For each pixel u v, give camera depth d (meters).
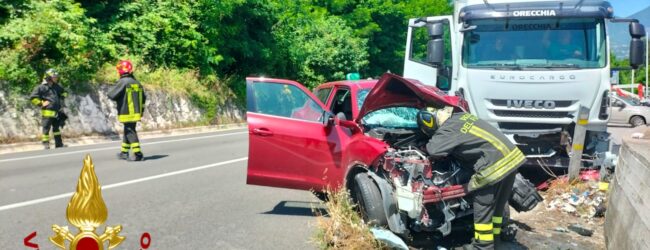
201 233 5.25
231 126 21.53
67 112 14.22
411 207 4.57
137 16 19.62
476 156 4.56
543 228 5.81
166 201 6.56
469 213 5.04
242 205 6.47
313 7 32.25
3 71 12.77
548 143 8.18
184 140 14.59
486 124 4.62
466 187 4.70
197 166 9.32
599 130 8.14
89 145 13.12
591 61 8.27
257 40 24.33
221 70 22.95
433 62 8.67
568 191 7.05
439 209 4.82
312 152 5.90
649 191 4.08
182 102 18.97
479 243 4.53
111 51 17.03
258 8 23.08
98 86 15.50
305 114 6.09
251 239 5.09
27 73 13.33
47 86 12.28
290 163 5.93
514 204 5.23
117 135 15.42
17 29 13.63
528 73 8.25
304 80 28.00
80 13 15.67
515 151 4.49
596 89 8.13
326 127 5.97
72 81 14.74
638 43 8.39
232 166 9.39
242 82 23.88
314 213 6.12
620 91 28.78
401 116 6.61
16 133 12.59
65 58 14.90
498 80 8.39
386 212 4.83
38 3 15.05
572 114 8.19
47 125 12.29
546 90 8.20
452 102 5.02
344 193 5.26
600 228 5.82
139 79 17.52
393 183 4.95
